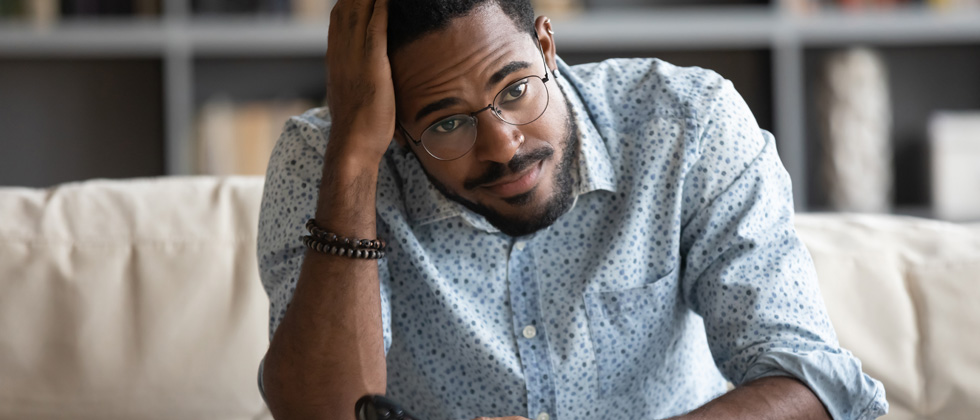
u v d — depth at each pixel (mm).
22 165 2832
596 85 1088
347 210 954
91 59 2834
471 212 1021
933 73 2969
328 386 959
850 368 959
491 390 1079
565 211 1024
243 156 2730
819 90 2797
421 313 1074
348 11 958
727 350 1017
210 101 2836
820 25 2746
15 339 1459
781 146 2785
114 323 1480
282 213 1062
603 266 1027
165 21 2660
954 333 1453
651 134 1042
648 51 2928
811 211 2787
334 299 951
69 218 1534
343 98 965
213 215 1558
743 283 991
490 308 1053
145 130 2857
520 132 923
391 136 956
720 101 1053
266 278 1087
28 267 1484
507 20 913
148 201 1568
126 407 1466
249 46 2727
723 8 2965
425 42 898
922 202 2920
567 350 1046
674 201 1026
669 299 1061
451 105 904
